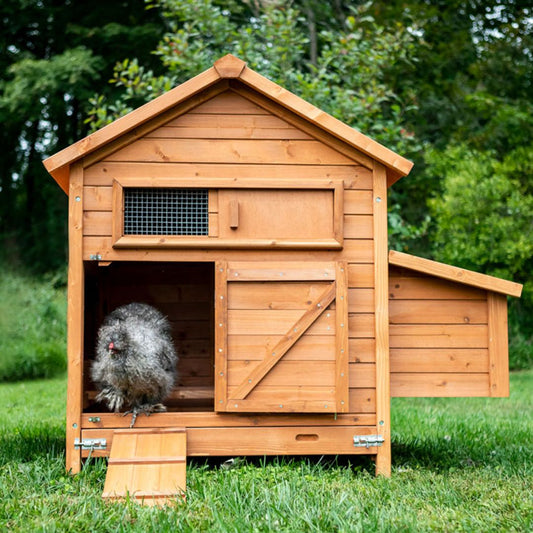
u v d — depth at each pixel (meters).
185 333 2.97
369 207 2.26
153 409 2.27
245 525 1.72
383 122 4.04
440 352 2.31
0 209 8.45
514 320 6.05
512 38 6.74
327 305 2.21
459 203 5.01
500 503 1.90
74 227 2.20
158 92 3.98
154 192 2.24
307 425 2.22
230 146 2.24
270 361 2.20
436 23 6.29
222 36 4.00
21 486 2.02
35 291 6.33
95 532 1.70
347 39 4.01
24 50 7.58
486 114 6.36
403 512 1.82
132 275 2.96
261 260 2.23
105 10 7.14
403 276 2.32
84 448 2.19
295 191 2.25
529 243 4.93
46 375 5.27
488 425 3.02
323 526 1.72
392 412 3.46
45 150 8.46
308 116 2.21
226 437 2.21
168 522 1.72
